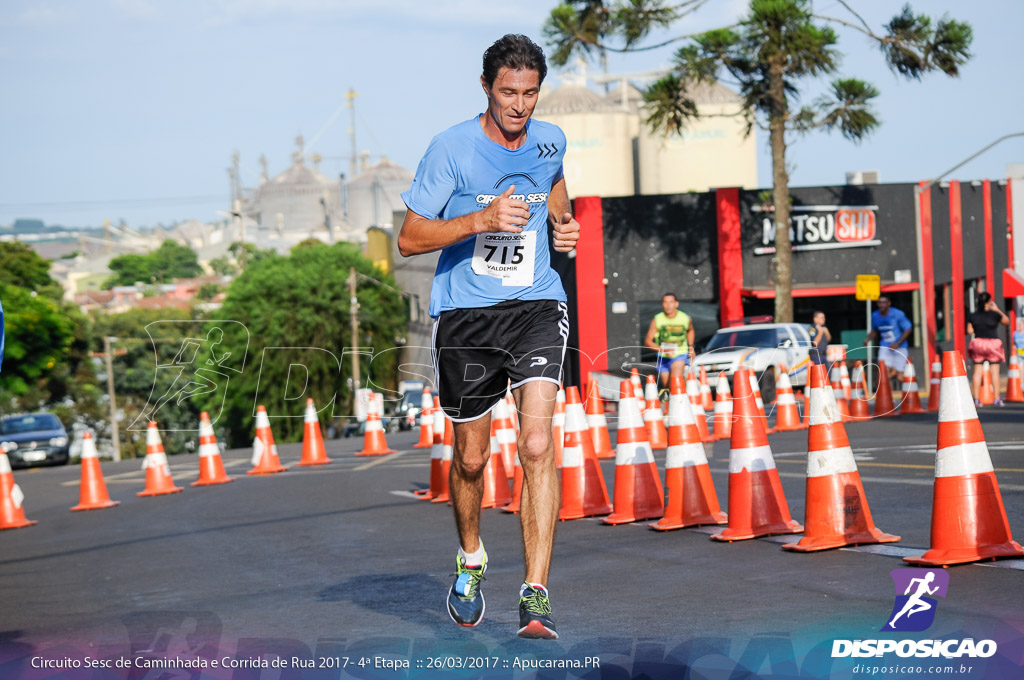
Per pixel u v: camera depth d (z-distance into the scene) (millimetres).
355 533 12406
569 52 37750
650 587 8094
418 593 8453
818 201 50906
